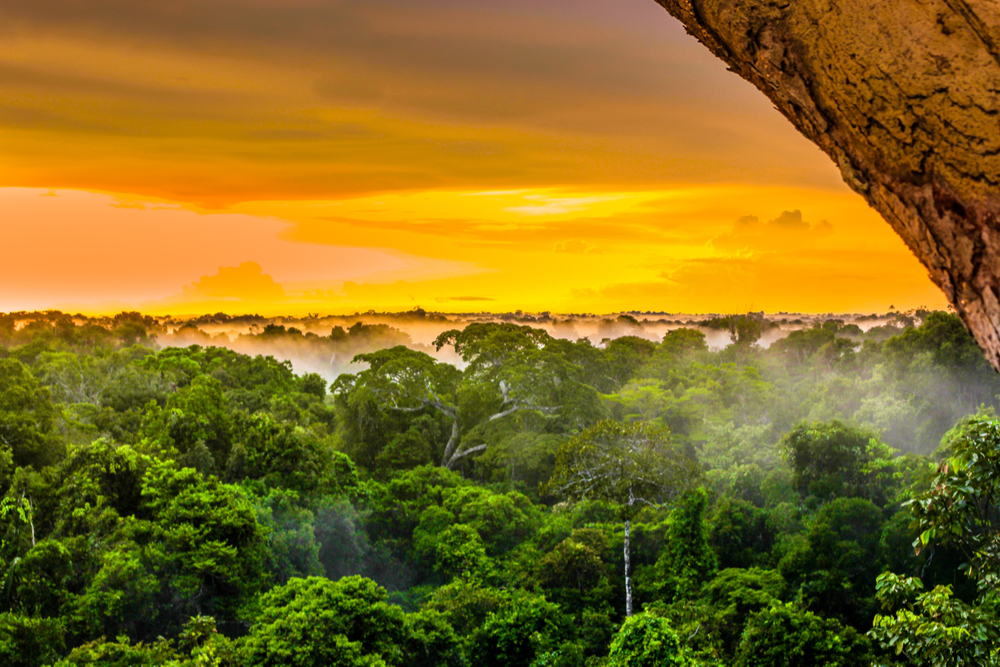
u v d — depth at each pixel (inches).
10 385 1472.7
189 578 940.0
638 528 1241.4
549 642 920.3
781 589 1007.6
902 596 339.0
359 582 850.8
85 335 4151.1
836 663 802.8
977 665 294.8
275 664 749.3
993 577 299.7
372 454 1865.2
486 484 1748.3
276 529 1128.8
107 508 1028.5
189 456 1371.8
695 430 1817.2
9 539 1003.9
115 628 889.5
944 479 299.3
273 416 1728.6
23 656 773.9
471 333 2185.0
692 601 1034.7
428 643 851.4
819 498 1211.2
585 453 1198.3
